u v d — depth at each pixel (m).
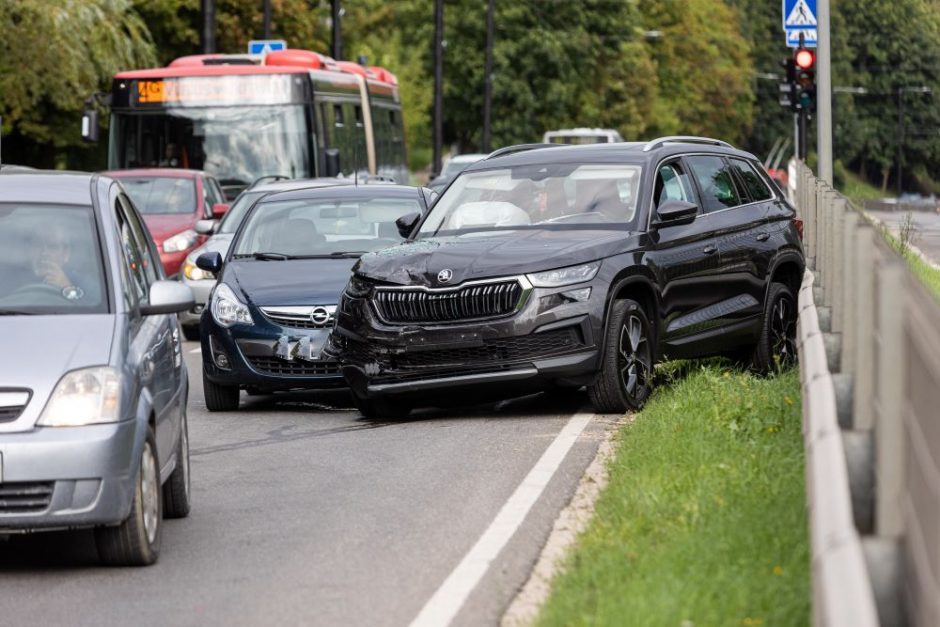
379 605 16.05
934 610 11.02
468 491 21.89
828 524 11.34
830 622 9.86
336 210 36.25
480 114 184.88
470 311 27.97
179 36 120.31
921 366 11.77
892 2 169.00
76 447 17.45
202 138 67.38
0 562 18.92
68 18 90.38
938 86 168.25
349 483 23.09
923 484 11.66
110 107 68.06
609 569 15.86
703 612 13.78
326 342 31.81
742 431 23.33
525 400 31.47
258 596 16.69
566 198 30.28
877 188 171.12
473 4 182.88
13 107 91.50
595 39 188.38
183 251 54.81
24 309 18.97
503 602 15.84
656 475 20.34
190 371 40.38
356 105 76.31
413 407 31.78
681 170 31.34
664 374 31.91
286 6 126.19
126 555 18.12
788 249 33.22
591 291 27.81
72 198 20.45
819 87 62.12
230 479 24.06
